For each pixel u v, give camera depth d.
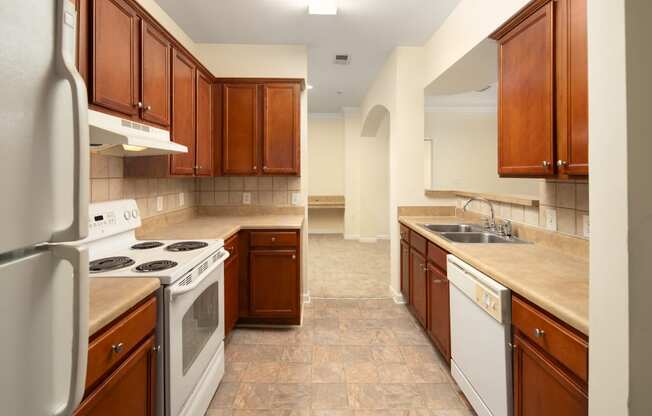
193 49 3.13
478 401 1.57
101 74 1.40
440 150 6.12
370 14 2.66
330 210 7.38
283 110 2.98
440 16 2.69
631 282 0.72
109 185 1.94
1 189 0.48
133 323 1.13
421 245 2.57
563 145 1.41
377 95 4.21
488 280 1.44
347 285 3.91
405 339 2.56
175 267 1.45
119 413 1.07
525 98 1.65
